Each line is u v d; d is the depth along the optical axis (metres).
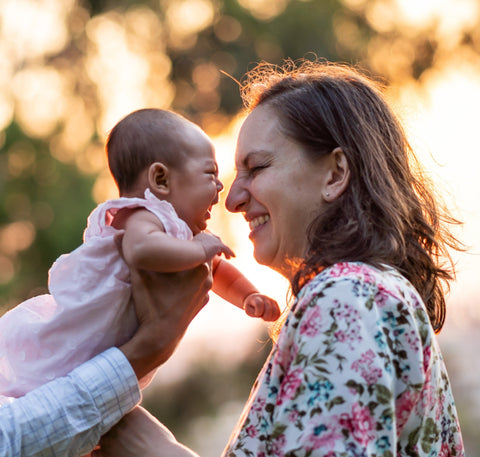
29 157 7.34
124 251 1.96
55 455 1.86
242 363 9.13
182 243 1.93
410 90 8.08
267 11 8.28
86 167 7.50
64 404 1.87
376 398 1.46
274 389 1.60
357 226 1.69
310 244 1.73
